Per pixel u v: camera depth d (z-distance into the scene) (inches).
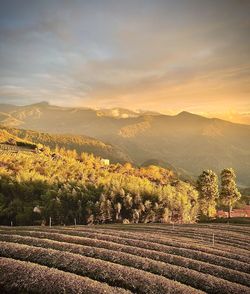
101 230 1611.7
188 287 797.9
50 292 663.1
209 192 3841.0
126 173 4911.4
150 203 2923.2
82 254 1024.9
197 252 1234.6
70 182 3024.1
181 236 1711.4
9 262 782.5
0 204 2760.8
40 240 1137.4
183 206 3061.0
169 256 1114.7
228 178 3759.8
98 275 816.3
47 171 3462.1
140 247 1267.2
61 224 2704.2
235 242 1649.9
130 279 800.3
